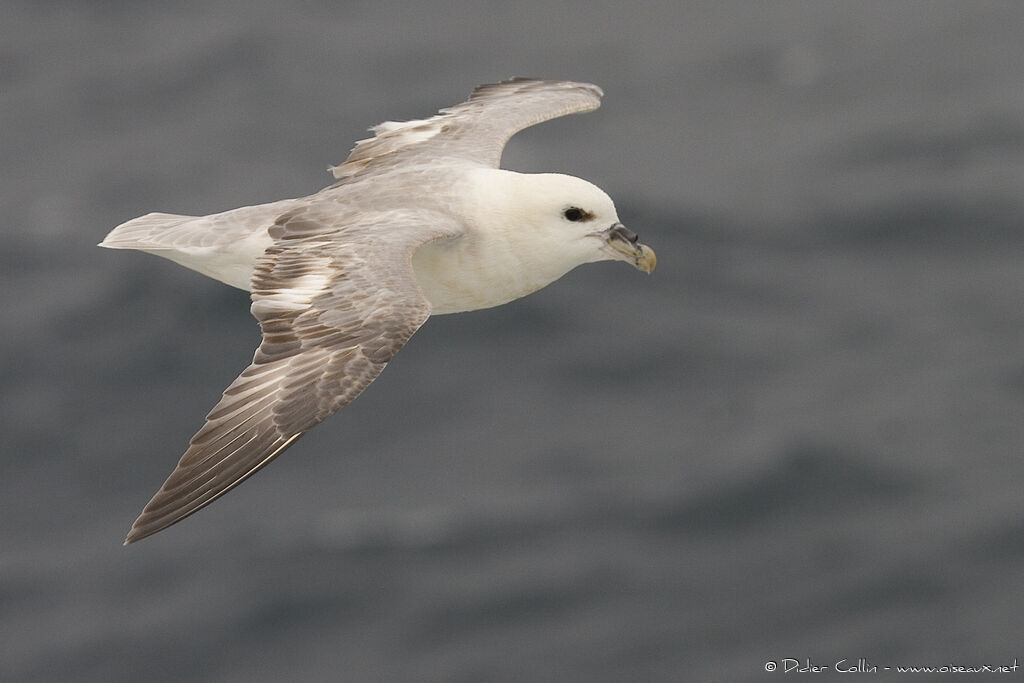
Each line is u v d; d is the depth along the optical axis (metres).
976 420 20.33
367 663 16.75
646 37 34.94
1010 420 20.30
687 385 21.34
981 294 23.41
